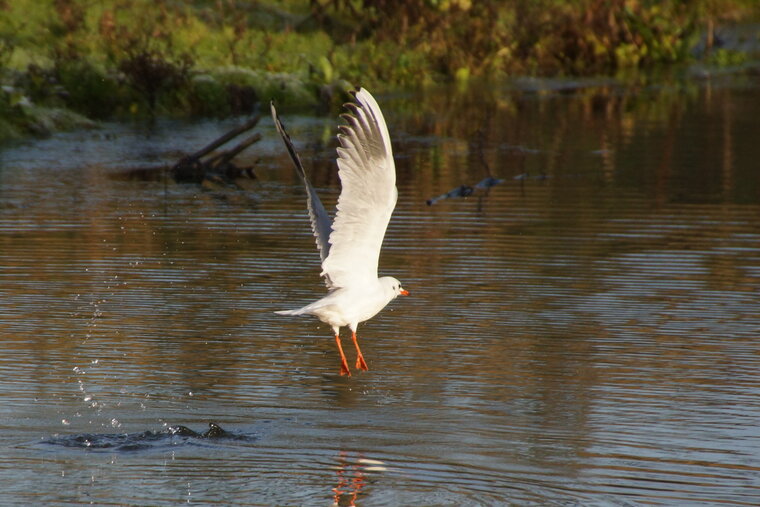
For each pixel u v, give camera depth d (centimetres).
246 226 1850
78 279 1492
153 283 1479
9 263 1573
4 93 2953
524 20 4653
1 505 847
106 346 1224
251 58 3806
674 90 4028
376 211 854
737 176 2284
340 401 1070
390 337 1262
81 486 884
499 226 1819
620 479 896
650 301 1388
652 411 1036
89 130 3012
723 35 5478
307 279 1505
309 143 2883
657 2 5319
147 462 935
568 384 1105
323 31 4262
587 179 2280
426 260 1594
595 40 4634
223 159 2419
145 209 1994
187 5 4247
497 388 1098
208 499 862
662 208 1956
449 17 4416
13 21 3622
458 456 943
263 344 1242
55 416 1023
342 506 850
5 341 1231
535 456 940
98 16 3809
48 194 2123
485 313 1344
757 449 952
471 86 4081
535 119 3288
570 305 1370
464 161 2555
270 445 970
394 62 4053
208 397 1078
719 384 1105
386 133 823
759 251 1633
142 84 3300
